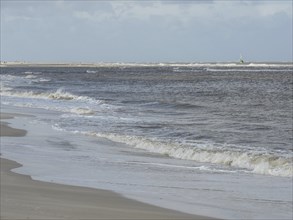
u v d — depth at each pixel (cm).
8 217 953
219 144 2288
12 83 9169
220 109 4369
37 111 3981
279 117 3647
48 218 961
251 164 1772
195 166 1767
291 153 2034
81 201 1149
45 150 2033
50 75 15088
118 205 1133
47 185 1325
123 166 1720
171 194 1295
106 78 12488
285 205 1202
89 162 1777
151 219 1018
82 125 3009
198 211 1118
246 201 1240
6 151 1970
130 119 3409
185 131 2761
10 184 1312
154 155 2002
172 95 6312
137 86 8619
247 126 3044
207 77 13062
